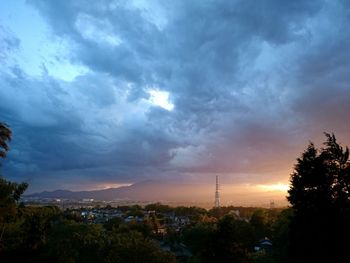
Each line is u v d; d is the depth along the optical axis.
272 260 40.94
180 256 76.50
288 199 22.06
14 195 32.34
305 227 20.89
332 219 20.50
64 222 75.25
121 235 58.69
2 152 33.16
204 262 40.38
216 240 39.47
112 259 51.28
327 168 21.42
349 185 21.03
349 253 19.81
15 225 35.03
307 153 21.97
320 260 20.19
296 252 21.06
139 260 50.91
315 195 21.20
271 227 89.06
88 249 55.66
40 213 39.25
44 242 36.44
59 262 25.70
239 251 39.91
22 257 23.70
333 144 21.67
